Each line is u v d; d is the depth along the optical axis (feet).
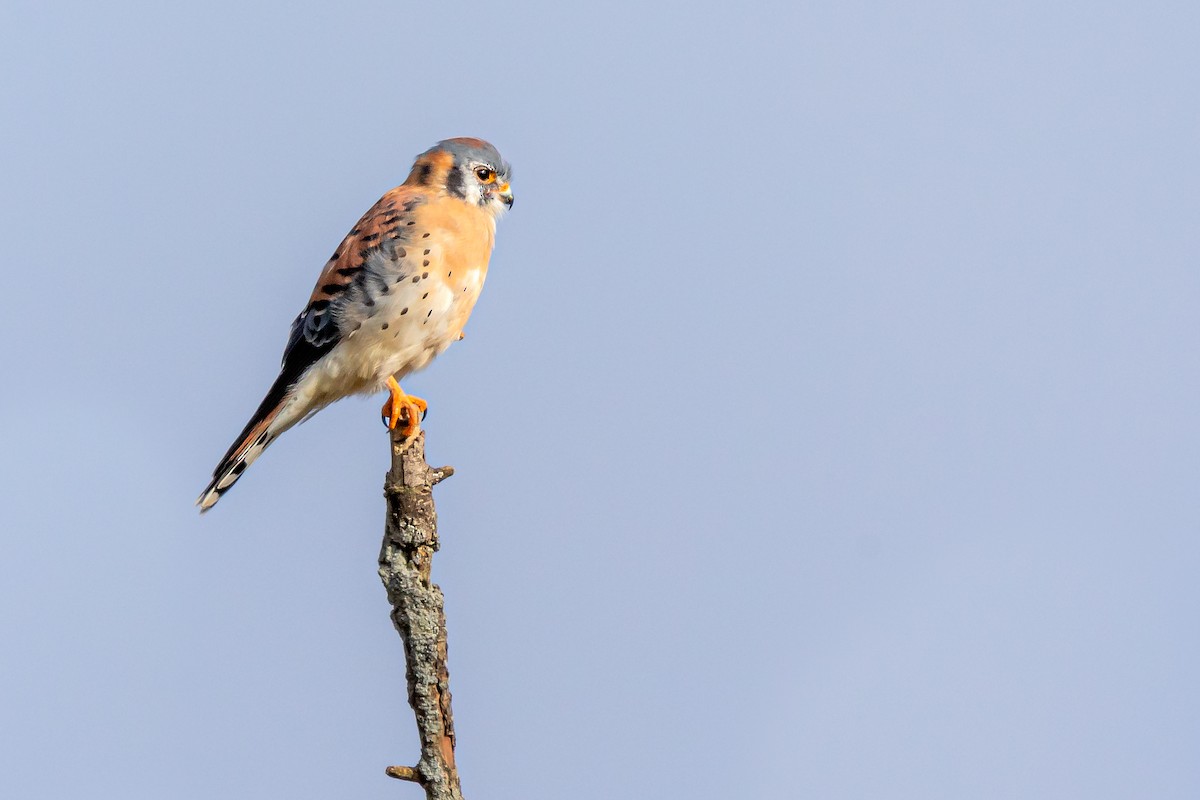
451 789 27.20
